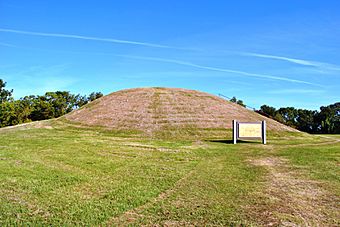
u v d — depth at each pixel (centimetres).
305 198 962
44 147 1930
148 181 1152
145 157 1739
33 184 1048
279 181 1184
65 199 913
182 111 3753
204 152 1988
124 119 3525
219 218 786
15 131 3064
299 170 1401
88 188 1041
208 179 1202
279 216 794
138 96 4272
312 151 2047
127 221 766
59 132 3084
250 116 3894
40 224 730
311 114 9025
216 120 3547
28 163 1383
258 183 1148
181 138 2962
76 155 1675
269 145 2464
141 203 898
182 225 745
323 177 1257
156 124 3372
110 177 1207
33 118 6831
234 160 1689
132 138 2859
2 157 1509
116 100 4212
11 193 940
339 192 1034
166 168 1415
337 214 823
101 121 3519
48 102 7031
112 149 1991
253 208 860
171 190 1043
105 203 888
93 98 8531
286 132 3472
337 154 1903
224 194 996
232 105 4303
